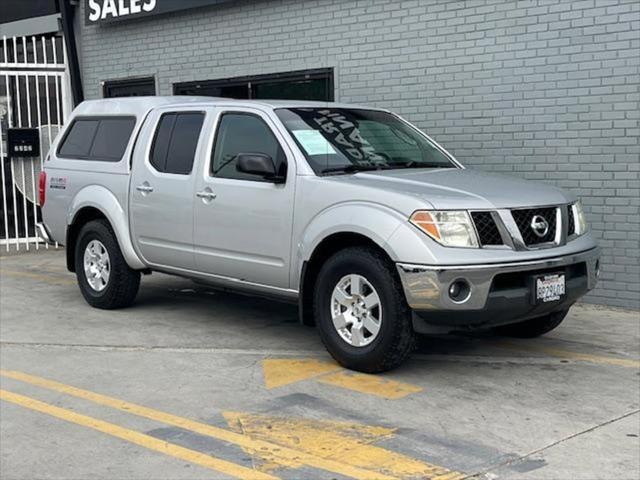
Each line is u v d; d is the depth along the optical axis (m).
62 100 13.23
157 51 12.27
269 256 6.42
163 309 8.22
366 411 5.22
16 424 5.04
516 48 8.58
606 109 8.03
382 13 9.65
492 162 8.91
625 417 5.13
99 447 4.66
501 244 5.56
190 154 7.15
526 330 6.92
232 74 11.36
